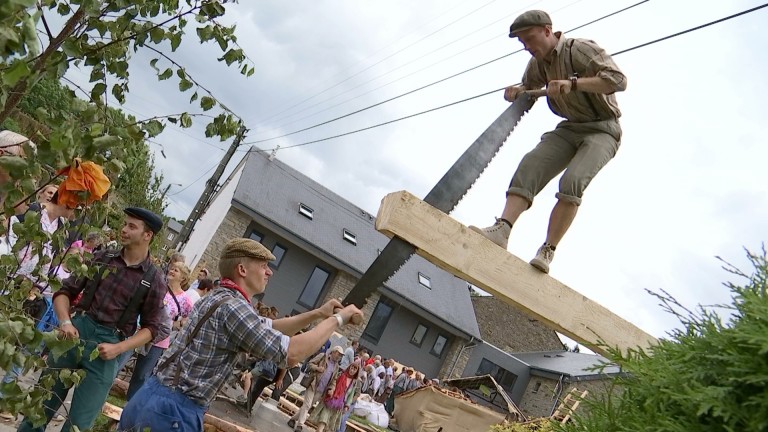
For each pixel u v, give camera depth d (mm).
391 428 20859
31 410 3012
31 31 2211
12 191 2775
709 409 1884
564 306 4023
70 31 2982
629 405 2154
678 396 1913
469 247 3695
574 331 4043
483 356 37969
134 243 4828
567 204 4098
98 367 4656
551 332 46375
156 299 4906
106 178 2926
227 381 3643
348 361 13031
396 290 34781
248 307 3592
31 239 2941
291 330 3836
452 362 36531
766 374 1796
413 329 36406
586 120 4270
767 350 1782
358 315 3617
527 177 4207
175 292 7688
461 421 19781
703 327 2086
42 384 3193
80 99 2828
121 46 3139
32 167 2709
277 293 33406
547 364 39344
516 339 46062
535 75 4297
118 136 2984
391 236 3582
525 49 4246
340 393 12461
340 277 33844
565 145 4309
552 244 4059
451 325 35844
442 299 37281
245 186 33438
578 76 4125
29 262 4496
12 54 2193
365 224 37281
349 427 16031
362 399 19766
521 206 4172
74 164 2863
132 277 4828
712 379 1947
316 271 34312
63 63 2844
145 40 3215
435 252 3572
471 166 3799
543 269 3965
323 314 3797
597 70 4055
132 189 21828
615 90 4031
